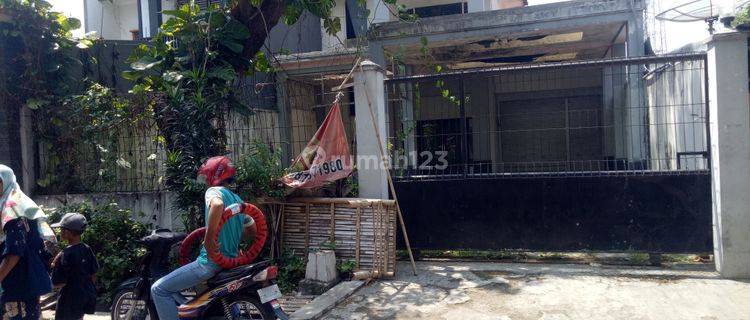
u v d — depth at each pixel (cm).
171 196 690
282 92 888
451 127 980
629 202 627
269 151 678
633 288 541
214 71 652
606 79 1002
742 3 696
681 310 480
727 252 562
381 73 685
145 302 466
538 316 476
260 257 632
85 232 627
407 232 690
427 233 684
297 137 947
